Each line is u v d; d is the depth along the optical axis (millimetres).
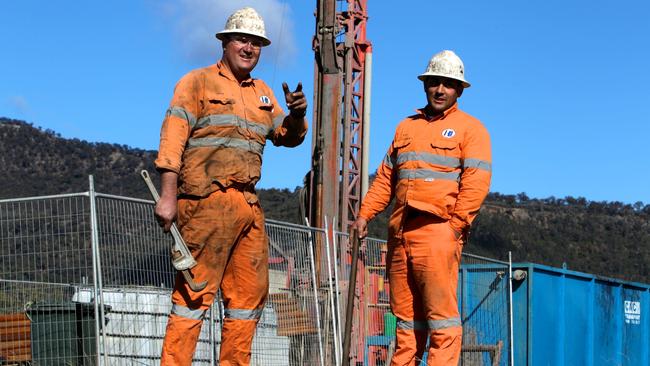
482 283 11633
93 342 7699
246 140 5988
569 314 12609
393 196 7523
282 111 6461
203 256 5801
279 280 9211
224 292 6113
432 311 6965
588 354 13055
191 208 5824
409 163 7121
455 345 6996
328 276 10562
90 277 7156
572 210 75062
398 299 7219
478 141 7062
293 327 9266
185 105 5816
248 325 6082
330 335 10102
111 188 74938
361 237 7387
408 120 7352
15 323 8312
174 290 5848
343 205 15211
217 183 5828
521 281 11695
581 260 64625
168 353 5762
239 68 6082
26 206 7242
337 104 12859
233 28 6059
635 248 68062
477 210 7039
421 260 6992
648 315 15406
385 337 10781
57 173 75750
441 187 7008
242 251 6035
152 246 7586
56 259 7129
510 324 11484
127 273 7375
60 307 8094
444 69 7109
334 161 12797
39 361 8070
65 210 7195
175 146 5707
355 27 17203
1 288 8312
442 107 7172
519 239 65562
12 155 77812
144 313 7512
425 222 7027
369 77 17188
